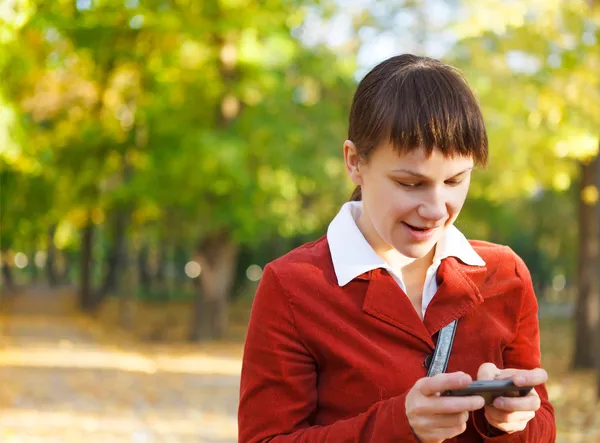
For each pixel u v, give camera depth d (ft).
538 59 39.11
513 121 40.96
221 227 72.84
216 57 64.64
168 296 136.98
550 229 77.66
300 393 5.57
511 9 36.83
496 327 5.67
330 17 64.23
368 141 5.11
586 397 36.24
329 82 65.77
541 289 132.26
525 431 5.30
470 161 5.07
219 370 52.08
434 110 4.95
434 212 4.99
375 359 5.44
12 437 25.45
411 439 4.71
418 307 5.73
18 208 71.61
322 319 5.55
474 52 41.34
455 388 4.56
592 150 38.68
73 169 74.02
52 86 67.56
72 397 35.83
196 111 66.74
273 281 5.70
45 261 241.14
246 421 5.69
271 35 61.41
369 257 5.59
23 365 48.55
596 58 38.04
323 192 74.95
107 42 59.11
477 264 5.74
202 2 59.41
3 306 129.39
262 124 63.31
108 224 108.37
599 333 34.53
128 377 45.16
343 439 5.05
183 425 30.37
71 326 95.04
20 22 28.68
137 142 71.56
